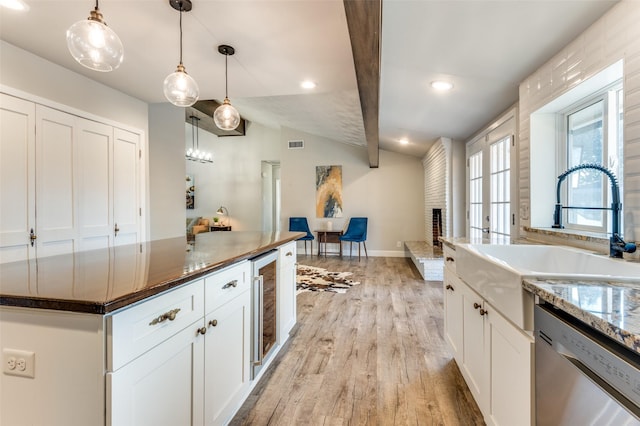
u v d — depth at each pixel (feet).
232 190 27.04
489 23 5.55
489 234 11.28
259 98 16.63
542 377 3.22
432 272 15.44
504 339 4.11
